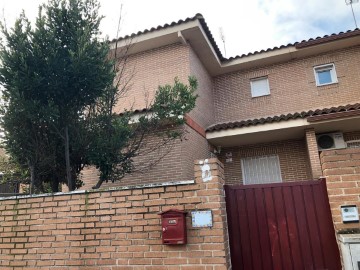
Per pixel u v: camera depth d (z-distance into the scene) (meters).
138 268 3.52
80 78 4.77
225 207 3.86
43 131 5.20
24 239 4.01
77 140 5.26
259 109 10.78
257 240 3.78
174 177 7.46
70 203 3.97
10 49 4.56
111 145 5.12
